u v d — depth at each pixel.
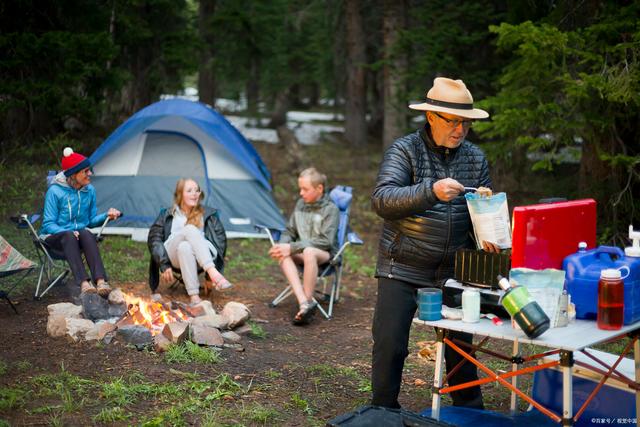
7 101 10.04
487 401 4.36
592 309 3.21
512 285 3.06
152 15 13.77
